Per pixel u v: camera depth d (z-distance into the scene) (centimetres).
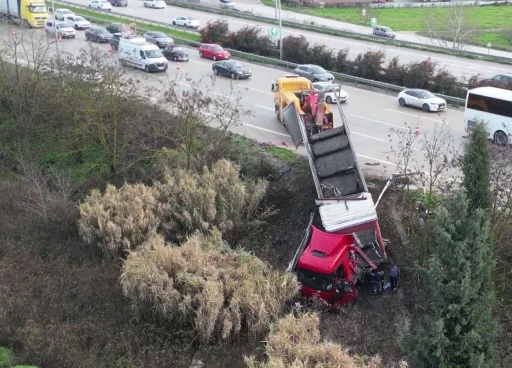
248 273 1897
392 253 2136
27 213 2527
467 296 1359
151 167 2786
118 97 2825
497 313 1828
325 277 1916
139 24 5900
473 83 3788
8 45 3669
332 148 2506
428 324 1453
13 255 2269
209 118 3191
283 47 4656
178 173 2464
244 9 7150
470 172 1428
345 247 1969
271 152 2883
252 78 4275
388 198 2406
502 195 2045
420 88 3953
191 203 2300
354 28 6275
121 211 2258
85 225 2242
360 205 2109
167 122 2836
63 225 2417
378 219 2278
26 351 1773
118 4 7000
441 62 4775
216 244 2097
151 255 1936
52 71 3200
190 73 4369
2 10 5697
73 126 2962
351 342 1786
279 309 1842
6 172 3012
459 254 1338
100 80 2984
